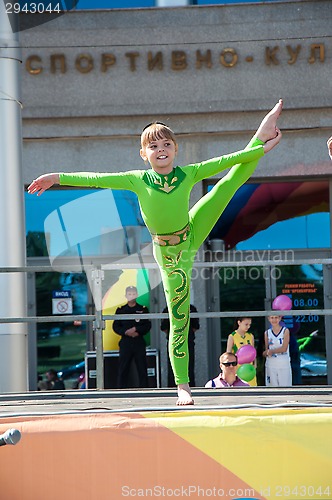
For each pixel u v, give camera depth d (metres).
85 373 18.45
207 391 10.50
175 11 19.53
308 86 19.38
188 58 19.52
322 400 8.90
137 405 8.76
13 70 13.57
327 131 19.41
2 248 13.26
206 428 7.66
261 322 19.48
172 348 8.83
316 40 19.34
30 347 19.64
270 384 15.88
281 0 19.42
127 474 7.66
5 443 6.68
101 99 19.59
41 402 9.88
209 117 19.50
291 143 19.48
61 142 19.72
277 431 7.64
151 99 19.55
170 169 8.48
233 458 7.62
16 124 13.57
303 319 19.47
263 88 19.42
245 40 19.44
